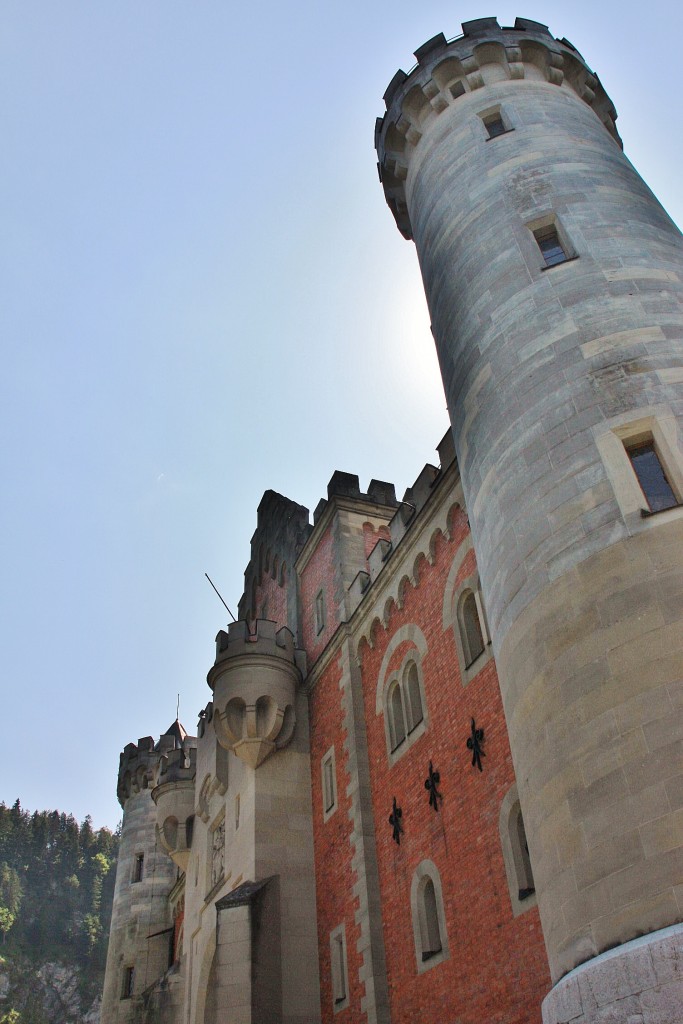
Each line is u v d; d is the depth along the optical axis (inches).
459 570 868.0
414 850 843.4
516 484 585.6
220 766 1282.0
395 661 975.0
